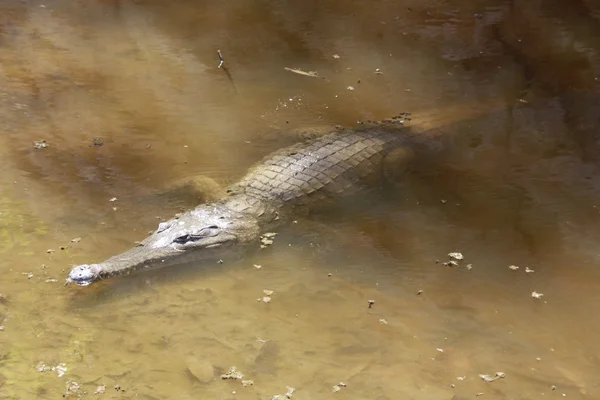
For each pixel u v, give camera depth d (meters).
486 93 10.48
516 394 5.36
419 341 5.88
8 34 11.55
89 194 7.49
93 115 9.16
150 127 8.98
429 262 6.98
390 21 12.91
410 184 8.28
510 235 7.43
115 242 6.75
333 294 6.41
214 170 8.17
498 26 12.80
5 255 6.38
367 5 13.58
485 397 5.31
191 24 12.42
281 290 6.41
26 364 5.23
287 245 7.15
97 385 5.10
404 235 7.41
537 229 7.53
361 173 8.27
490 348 5.85
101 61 10.77
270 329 5.86
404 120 9.52
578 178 8.46
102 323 5.75
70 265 6.33
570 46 12.11
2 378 5.07
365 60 11.38
